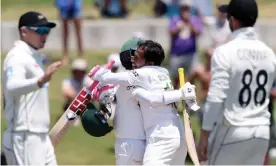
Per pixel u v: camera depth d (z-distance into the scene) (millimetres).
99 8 81688
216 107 29188
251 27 29594
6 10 84250
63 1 65812
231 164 29797
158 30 73125
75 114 28688
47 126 29922
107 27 73250
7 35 71000
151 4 87000
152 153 27109
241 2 29422
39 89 29562
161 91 27297
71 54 69750
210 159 30188
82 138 48594
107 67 27906
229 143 29562
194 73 52344
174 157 27391
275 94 35906
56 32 72250
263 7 82438
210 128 29391
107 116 28109
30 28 29578
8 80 28828
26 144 29531
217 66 29188
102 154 45750
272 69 29766
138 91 27156
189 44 56938
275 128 37594
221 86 29062
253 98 29422
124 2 79812
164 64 64250
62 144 47469
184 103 27609
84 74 50438
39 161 29656
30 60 29312
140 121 27562
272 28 73125
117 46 73375
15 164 29828
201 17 61969
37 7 86438
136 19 77812
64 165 43469
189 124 27359
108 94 27984
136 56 27875
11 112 29625
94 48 73188
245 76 29203
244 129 29281
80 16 66875
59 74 62938
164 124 27266
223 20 51906
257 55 29359
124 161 27656
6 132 30016
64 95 50469
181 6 57062
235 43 29359
